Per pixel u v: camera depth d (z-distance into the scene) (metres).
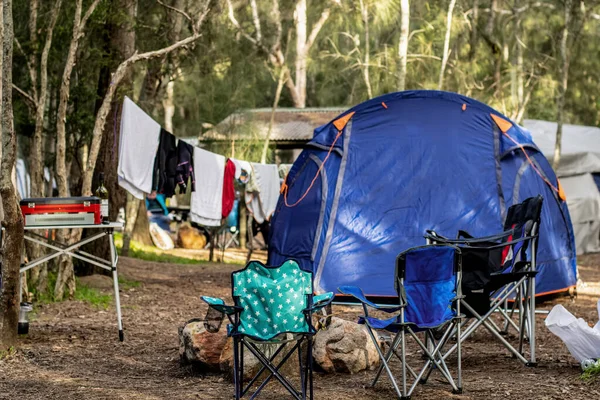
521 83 22.53
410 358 6.87
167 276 13.87
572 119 32.81
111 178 12.48
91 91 12.34
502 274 6.16
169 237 20.98
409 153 10.20
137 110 9.23
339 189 10.10
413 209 9.94
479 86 22.89
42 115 10.20
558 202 10.95
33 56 10.64
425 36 21.94
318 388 5.71
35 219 7.38
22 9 12.03
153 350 7.24
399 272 5.42
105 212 7.79
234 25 17.34
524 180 10.30
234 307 5.09
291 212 10.30
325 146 10.39
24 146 18.17
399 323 5.27
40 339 7.52
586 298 11.21
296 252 9.99
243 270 5.15
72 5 11.75
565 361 6.55
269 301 5.15
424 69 21.81
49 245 7.57
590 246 21.39
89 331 8.11
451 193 9.97
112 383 5.81
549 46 27.48
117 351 7.14
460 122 10.38
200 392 5.54
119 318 7.68
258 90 23.58
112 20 11.82
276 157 26.67
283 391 5.65
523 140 10.53
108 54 12.04
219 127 19.16
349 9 22.70
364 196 10.04
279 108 24.12
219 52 15.06
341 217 9.98
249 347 5.18
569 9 18.94
